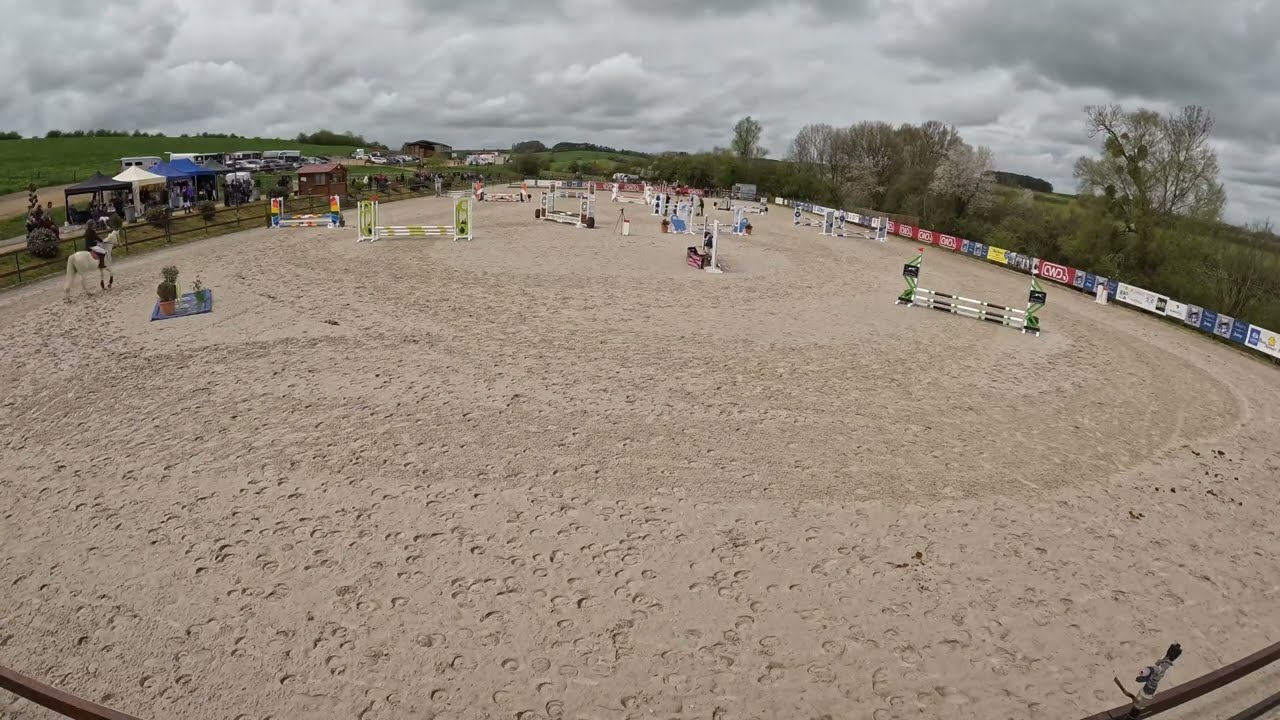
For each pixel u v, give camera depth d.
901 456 13.23
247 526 10.02
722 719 7.09
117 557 9.27
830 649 8.15
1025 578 9.75
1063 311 28.42
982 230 51.28
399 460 12.09
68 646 7.70
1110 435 15.12
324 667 7.51
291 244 32.88
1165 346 23.72
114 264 27.06
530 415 14.16
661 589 9.02
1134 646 8.52
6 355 16.83
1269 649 6.44
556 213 47.06
